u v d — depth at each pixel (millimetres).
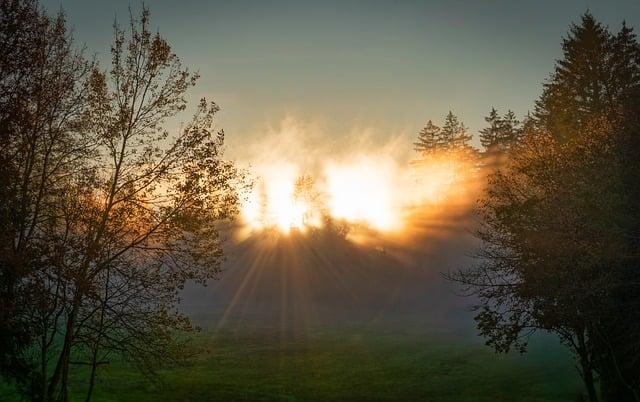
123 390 32188
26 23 17484
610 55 44125
